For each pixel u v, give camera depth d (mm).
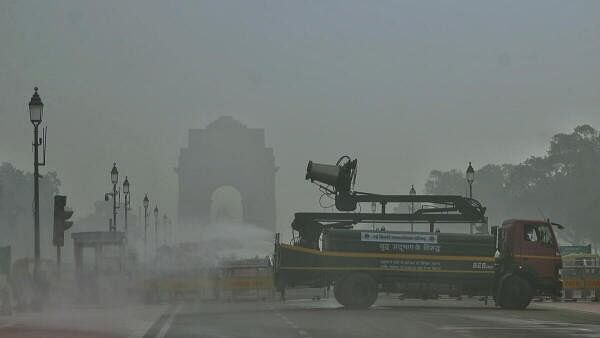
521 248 79625
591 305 86812
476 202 85750
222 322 59906
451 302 96438
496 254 79625
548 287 79875
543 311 75188
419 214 86000
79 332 51031
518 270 78938
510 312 72875
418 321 60656
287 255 77688
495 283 79062
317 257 77500
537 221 80375
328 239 77625
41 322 59844
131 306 86312
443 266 78500
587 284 95438
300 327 55250
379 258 77750
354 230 77938
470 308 80000
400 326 56062
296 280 77500
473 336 49156
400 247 78188
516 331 52469
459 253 78812
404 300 102000
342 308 78625
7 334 49438
